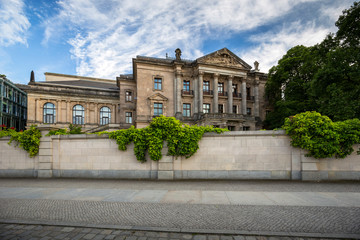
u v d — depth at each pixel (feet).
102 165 36.68
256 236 14.06
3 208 19.83
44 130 38.78
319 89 68.59
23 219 17.17
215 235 14.24
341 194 23.93
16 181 34.47
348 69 59.88
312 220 16.28
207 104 121.49
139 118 111.34
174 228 15.11
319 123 31.14
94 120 138.51
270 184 29.91
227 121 111.96
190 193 24.86
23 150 39.27
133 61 116.26
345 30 64.18
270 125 120.37
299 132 31.83
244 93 126.62
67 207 19.97
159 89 116.47
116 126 96.27
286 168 33.24
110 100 142.92
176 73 116.47
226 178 33.94
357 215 17.21
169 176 34.17
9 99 125.59
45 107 129.80
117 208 19.51
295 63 101.91
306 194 24.04
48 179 36.04
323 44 74.38
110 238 13.94
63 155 37.91
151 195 23.99
